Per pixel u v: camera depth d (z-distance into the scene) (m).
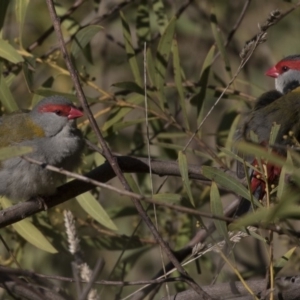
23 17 10.73
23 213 9.17
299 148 7.56
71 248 6.42
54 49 11.38
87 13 14.12
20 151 6.67
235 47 14.45
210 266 11.38
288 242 10.23
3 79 10.51
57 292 7.57
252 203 7.41
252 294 7.19
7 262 11.19
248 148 6.11
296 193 5.86
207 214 6.35
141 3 12.13
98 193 11.46
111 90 13.39
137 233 11.96
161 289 11.86
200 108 10.95
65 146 9.94
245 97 11.60
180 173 8.70
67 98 10.17
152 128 11.68
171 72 13.80
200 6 14.07
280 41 14.50
